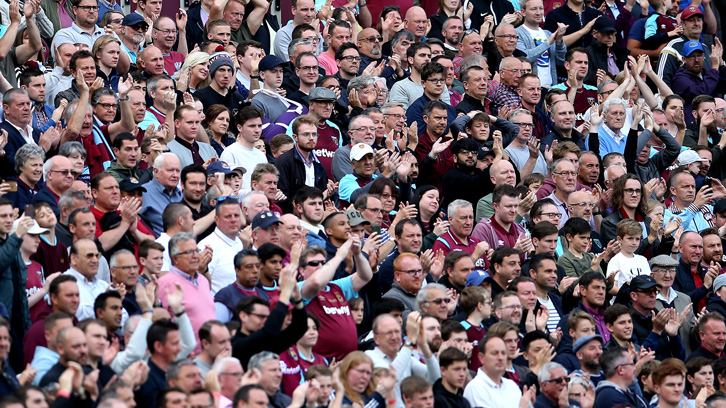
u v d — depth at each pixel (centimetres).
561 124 5981
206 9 6431
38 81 4947
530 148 5572
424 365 3841
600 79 6719
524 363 4156
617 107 6172
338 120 5550
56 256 3934
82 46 5384
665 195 5941
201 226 4253
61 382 3036
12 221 3697
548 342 4128
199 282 3878
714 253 5350
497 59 6719
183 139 4916
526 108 6091
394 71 6241
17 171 4334
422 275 4278
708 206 5875
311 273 4072
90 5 5706
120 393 3070
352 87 5709
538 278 4600
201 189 4459
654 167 6166
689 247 5284
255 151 5038
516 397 3872
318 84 5722
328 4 6750
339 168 5234
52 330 3331
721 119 6681
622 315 4478
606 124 6206
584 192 5316
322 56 6338
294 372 3744
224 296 3916
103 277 3925
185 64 5522
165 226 4188
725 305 5025
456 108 5922
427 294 4088
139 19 5809
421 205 4928
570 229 5006
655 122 6444
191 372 3234
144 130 5034
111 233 4044
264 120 5556
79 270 3753
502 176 5200
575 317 4328
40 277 3847
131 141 4572
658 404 4259
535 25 7019
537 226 4888
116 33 5816
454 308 4312
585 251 5006
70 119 4669
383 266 4469
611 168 5725
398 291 4269
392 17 6712
